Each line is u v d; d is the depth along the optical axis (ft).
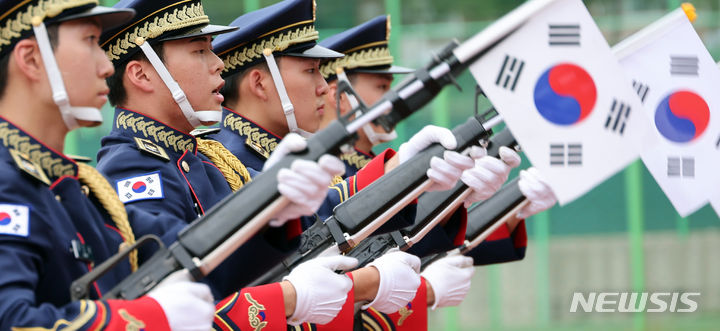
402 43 139.54
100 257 35.76
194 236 32.83
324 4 138.62
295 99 52.08
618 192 146.51
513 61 33.76
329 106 65.10
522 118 33.83
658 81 44.27
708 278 144.46
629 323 144.97
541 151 33.96
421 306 47.80
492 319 145.89
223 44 51.93
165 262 32.99
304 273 38.27
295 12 51.98
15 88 34.01
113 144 43.93
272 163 32.55
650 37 44.27
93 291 34.81
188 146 44.91
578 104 34.17
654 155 44.34
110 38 43.98
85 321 30.96
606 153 34.22
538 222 147.23
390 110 32.78
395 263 42.57
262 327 37.06
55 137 34.81
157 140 43.83
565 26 34.17
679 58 44.34
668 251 146.00
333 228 40.98
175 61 44.19
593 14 143.13
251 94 52.08
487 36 33.35
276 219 33.32
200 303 32.32
